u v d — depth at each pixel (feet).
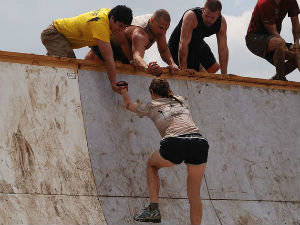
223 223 33.55
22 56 30.35
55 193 29.27
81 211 29.45
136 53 32.76
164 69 34.53
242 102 37.27
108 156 31.76
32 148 29.45
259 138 37.32
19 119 29.55
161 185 32.86
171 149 28.43
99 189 30.81
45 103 30.58
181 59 36.40
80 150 30.94
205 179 34.42
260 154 37.06
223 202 34.47
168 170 33.45
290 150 38.47
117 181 31.60
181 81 35.27
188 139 28.48
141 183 32.42
